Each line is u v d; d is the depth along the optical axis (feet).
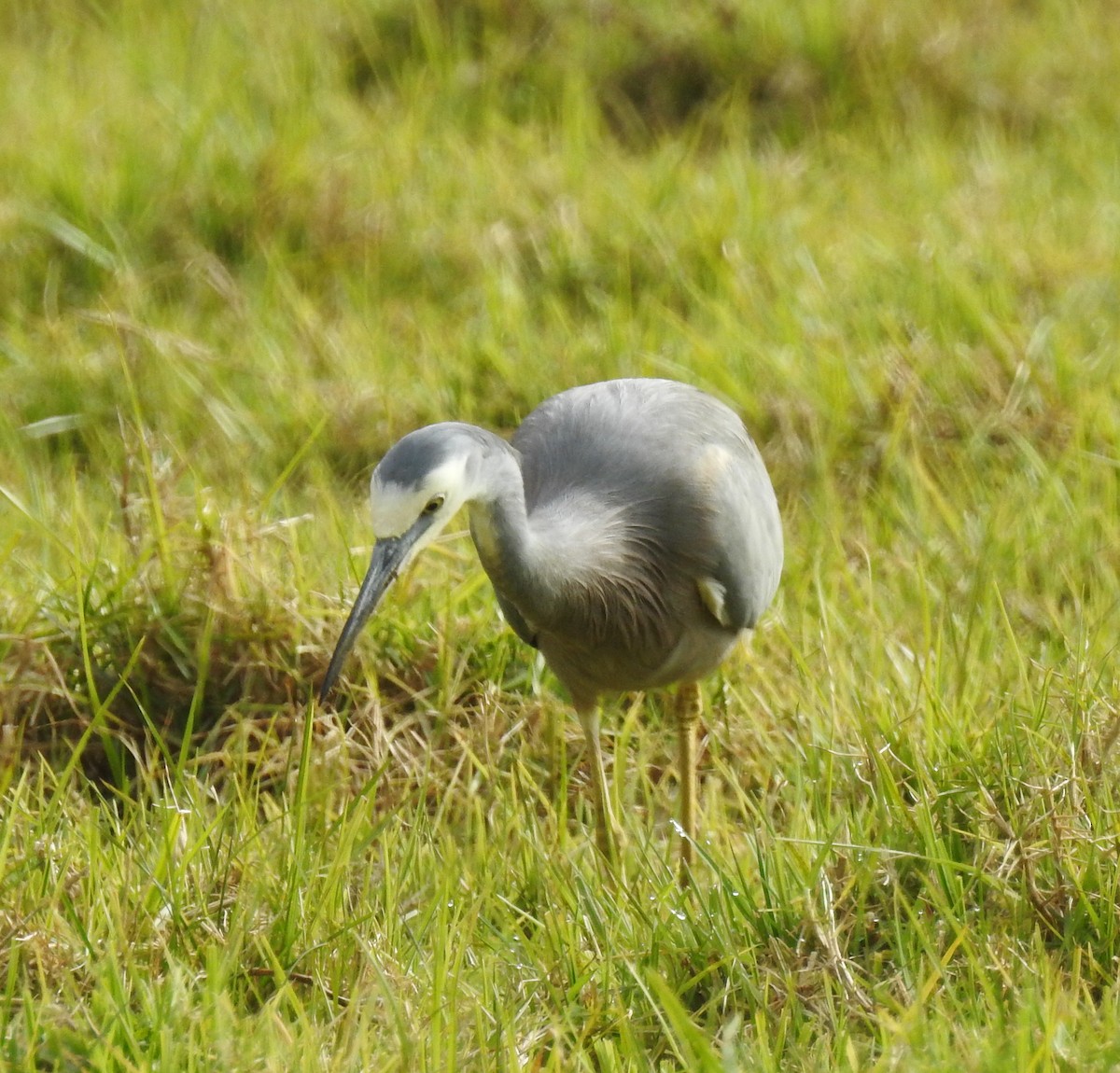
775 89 53.31
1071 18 56.44
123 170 46.57
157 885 24.25
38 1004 22.29
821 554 34.27
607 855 27.81
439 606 32.32
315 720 30.14
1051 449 36.81
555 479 28.45
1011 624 32.01
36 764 29.99
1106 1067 20.08
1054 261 42.91
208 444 38.91
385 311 43.34
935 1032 20.99
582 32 55.11
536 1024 22.82
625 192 46.65
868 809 26.86
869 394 38.11
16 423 40.09
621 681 28.66
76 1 59.31
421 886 25.72
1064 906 23.99
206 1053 21.12
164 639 31.37
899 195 47.50
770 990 23.30
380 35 56.44
